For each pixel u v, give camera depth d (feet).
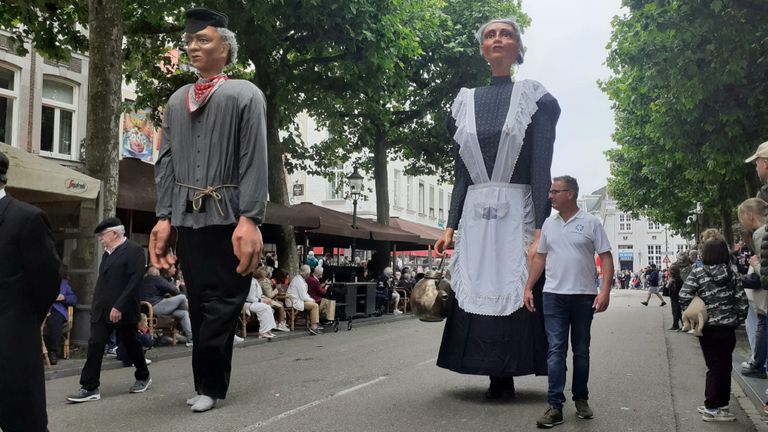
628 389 21.77
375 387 21.86
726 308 17.40
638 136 78.07
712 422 17.52
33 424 10.69
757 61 39.34
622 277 231.09
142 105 57.82
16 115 59.11
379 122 72.33
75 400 20.54
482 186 18.47
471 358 18.08
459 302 18.28
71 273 33.83
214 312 18.26
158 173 19.30
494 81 18.94
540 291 18.16
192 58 18.74
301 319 52.60
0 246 10.51
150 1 46.11
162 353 33.42
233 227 18.44
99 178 34.73
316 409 18.13
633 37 43.09
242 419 16.99
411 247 86.94
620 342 38.81
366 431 15.47
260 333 41.73
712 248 17.61
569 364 27.68
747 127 43.78
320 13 44.37
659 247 257.96
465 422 16.37
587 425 16.20
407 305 71.31
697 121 45.96
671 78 40.98
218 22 18.79
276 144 53.11
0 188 10.77
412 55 52.11
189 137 18.60
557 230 17.10
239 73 56.90
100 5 35.09
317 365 28.58
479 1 75.05
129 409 19.06
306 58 51.67
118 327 21.66
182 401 20.16
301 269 48.88
